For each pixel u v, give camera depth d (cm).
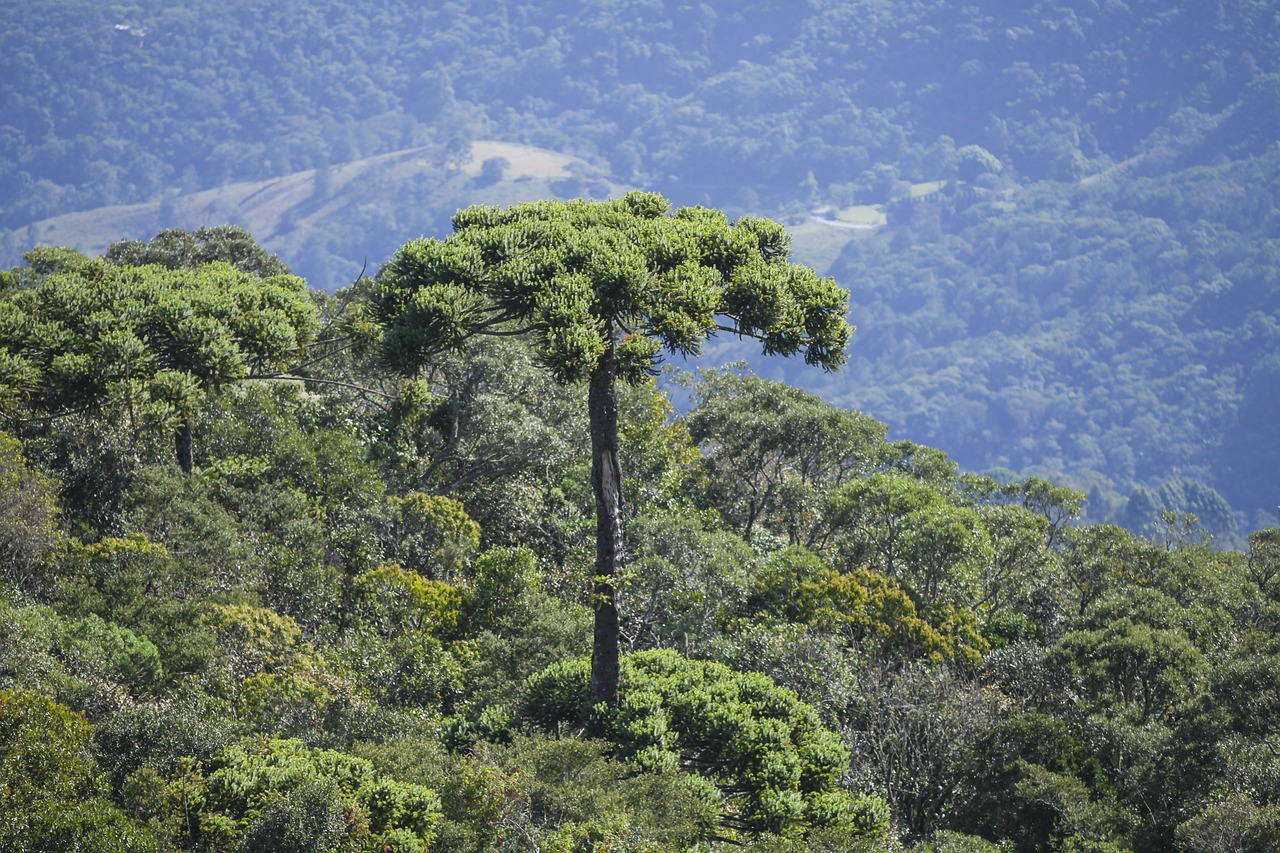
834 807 6391
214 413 10281
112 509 8669
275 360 9512
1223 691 8006
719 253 7244
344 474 9794
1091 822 7038
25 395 8144
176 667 6788
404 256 6856
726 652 8688
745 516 14112
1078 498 15900
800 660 8438
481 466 11888
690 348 6706
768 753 6700
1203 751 7650
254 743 5603
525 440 11700
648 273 6594
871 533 12106
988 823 7344
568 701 7119
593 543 10500
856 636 9538
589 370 6525
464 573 9494
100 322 8262
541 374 12438
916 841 7100
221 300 9238
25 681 5659
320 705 6581
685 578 9350
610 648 7012
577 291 6444
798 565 10262
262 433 10169
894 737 7700
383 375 12056
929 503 11956
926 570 11200
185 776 5159
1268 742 7625
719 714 6875
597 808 5444
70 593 7062
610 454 6888
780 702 7200
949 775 7756
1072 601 13262
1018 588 12838
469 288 6700
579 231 7181
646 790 5828
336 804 5012
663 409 13238
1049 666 9175
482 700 7488
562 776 5791
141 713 5516
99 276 10925
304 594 8319
